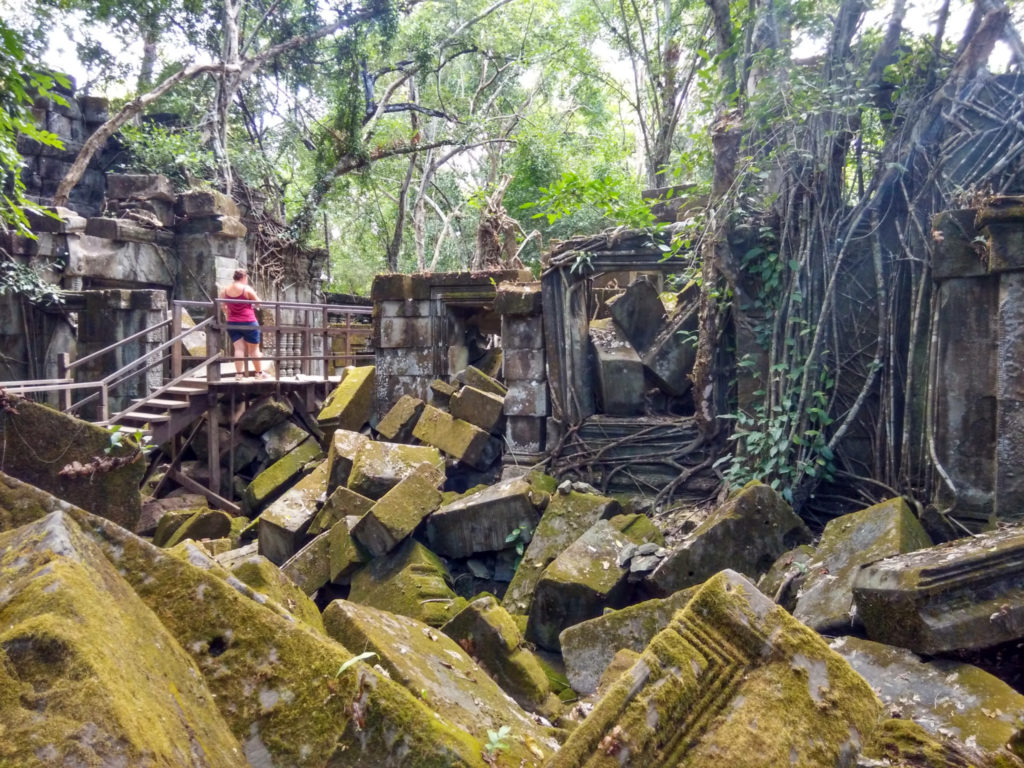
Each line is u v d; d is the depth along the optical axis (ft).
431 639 12.05
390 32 63.82
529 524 20.88
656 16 60.13
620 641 14.84
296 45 59.57
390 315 31.45
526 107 83.76
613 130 80.74
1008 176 16.40
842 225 18.44
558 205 27.94
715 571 16.08
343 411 31.48
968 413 15.60
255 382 33.30
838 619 12.38
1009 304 14.60
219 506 31.50
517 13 79.51
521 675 13.82
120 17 57.98
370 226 92.89
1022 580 11.19
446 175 94.63
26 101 21.57
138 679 5.74
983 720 9.39
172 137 53.01
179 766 5.30
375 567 20.44
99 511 16.57
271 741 7.04
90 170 54.85
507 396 25.53
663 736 6.95
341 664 7.47
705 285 21.18
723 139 20.75
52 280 40.75
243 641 7.65
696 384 22.13
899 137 17.78
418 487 21.43
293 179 70.90
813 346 18.11
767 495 16.47
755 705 7.14
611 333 25.58
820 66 19.67
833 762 7.00
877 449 17.92
